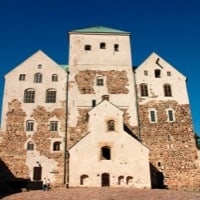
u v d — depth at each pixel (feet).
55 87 147.74
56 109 143.02
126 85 151.33
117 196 89.30
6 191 113.09
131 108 146.10
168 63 158.81
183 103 149.18
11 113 139.85
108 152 133.39
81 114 143.02
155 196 89.86
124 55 159.94
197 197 88.99
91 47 160.97
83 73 152.76
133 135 140.15
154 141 139.54
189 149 138.62
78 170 119.14
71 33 163.73
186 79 155.53
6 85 145.07
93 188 111.96
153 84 152.46
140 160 121.60
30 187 121.08
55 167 131.64
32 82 147.54
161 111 146.61
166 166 135.03
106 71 154.30
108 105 130.62
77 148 122.21
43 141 135.85
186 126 143.43
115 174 119.55
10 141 134.21
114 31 169.07
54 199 87.10
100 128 126.31
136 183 118.42
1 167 129.49
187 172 134.31
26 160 131.64
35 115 140.67
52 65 152.46
